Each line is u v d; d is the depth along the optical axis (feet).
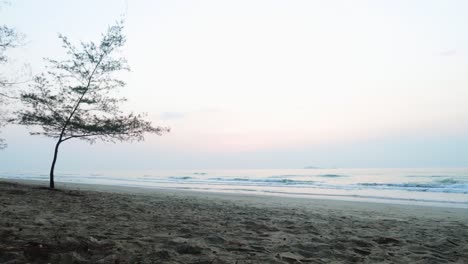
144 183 113.09
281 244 14.48
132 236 13.98
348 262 12.28
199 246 12.64
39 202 24.38
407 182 102.22
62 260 9.78
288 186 97.60
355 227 21.94
